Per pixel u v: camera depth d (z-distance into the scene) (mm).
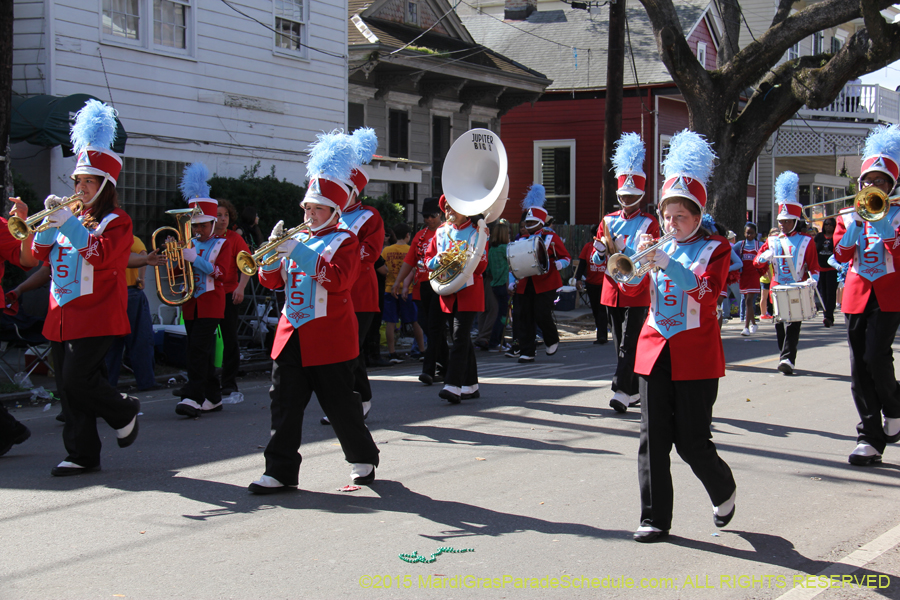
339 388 5344
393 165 17203
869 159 6363
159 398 9055
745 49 18859
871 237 6180
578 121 26125
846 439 7078
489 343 13516
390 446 6703
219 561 4227
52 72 12234
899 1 17203
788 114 19094
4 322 8977
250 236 11656
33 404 8781
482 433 7180
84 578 4000
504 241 13141
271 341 11867
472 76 20125
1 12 9203
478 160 8328
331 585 3932
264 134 15805
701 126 19328
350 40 18500
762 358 12070
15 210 5547
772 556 4371
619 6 16531
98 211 5672
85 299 5590
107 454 6438
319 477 5781
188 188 7766
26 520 4852
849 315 6320
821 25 18000
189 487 5531
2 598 3766
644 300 7844
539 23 29078
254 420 7766
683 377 4352
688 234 4449
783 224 10703
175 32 14180
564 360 12055
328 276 5109
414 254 9539
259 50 15602
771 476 5965
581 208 26281
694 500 5324
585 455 6453
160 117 13883
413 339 14266
